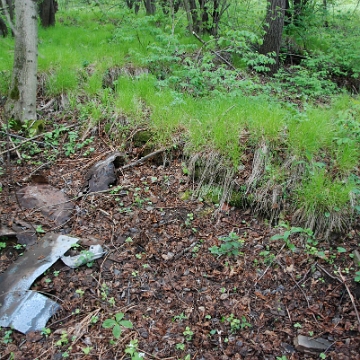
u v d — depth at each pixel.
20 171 5.18
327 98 7.71
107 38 9.47
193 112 5.63
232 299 3.59
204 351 3.16
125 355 3.11
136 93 6.28
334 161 4.57
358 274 3.43
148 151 5.34
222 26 9.88
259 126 4.93
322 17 11.73
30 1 5.56
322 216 4.16
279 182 4.51
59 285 3.64
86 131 5.84
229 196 4.61
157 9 12.13
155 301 3.58
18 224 4.25
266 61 7.29
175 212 4.54
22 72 5.78
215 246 4.00
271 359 3.08
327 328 3.26
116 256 3.99
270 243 4.11
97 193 4.76
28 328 3.27
